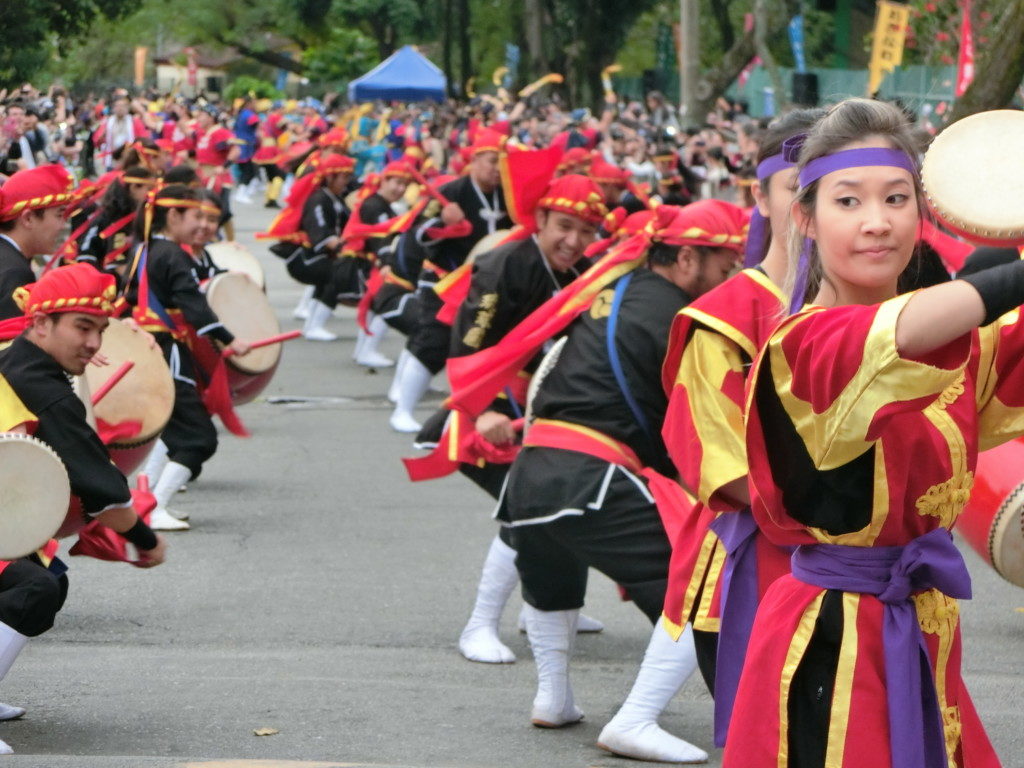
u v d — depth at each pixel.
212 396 21.25
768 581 8.81
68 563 19.34
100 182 25.52
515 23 108.31
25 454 11.72
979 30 39.84
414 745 12.30
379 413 31.27
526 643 16.05
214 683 14.17
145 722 12.81
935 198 6.26
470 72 118.94
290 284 54.97
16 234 16.36
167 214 21.39
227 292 23.97
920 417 6.80
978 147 6.29
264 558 19.59
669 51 109.75
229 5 165.88
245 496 23.55
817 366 6.35
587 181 14.20
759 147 9.30
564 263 14.37
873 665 6.90
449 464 15.05
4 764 10.85
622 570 11.62
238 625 16.52
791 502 6.96
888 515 6.82
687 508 11.54
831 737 6.87
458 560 19.64
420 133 82.12
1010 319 7.05
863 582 6.95
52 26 76.06
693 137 57.06
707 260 11.70
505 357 12.81
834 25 92.31
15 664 14.80
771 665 7.08
